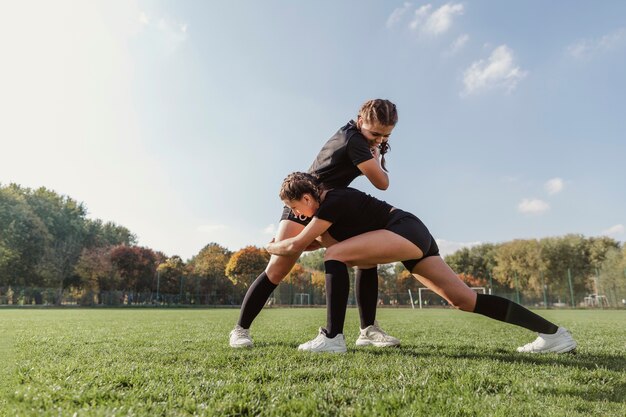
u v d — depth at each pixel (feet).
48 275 131.34
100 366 7.51
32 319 30.73
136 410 4.77
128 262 150.30
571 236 162.20
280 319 31.40
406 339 14.32
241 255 149.07
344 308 9.37
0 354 9.45
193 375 6.76
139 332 16.67
